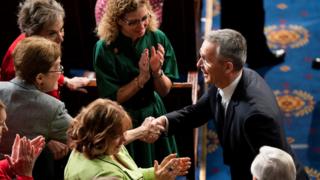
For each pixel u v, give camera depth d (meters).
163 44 6.54
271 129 5.60
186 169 5.36
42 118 5.42
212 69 5.82
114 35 6.25
